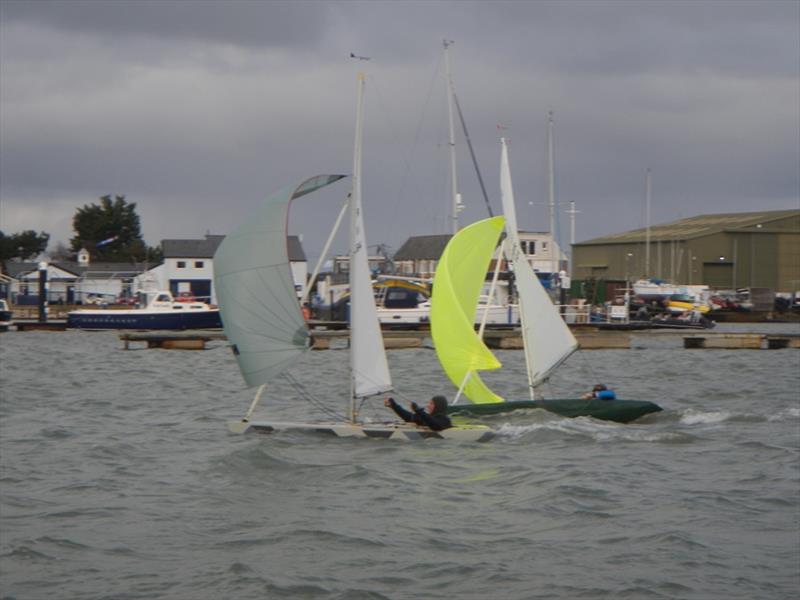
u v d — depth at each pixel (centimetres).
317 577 2438
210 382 6569
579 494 3184
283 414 5034
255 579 2416
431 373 7156
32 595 2330
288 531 2812
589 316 11694
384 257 13512
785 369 7575
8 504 3139
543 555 2591
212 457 3816
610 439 4109
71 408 5316
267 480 3425
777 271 19625
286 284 3934
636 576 2433
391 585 2388
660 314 13175
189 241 18475
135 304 13638
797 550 2620
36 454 3950
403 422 4244
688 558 2553
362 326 4175
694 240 19288
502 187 4838
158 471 3600
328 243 4103
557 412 4459
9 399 5672
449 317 4600
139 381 6625
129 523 2916
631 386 6444
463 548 2655
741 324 15750
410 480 3397
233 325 4028
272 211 3947
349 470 3522
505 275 10769
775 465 3631
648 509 3017
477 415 4447
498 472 3506
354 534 2775
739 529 2809
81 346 9700
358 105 4144
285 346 4003
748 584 2378
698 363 8088
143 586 2383
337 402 5556
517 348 9419
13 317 14238
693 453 3844
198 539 2748
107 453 3950
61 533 2805
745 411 5181
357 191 4134
